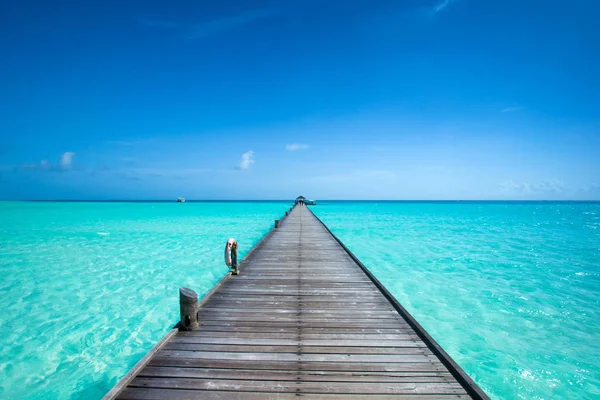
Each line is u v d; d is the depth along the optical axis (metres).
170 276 10.11
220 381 3.27
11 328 6.32
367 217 39.47
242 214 42.59
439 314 7.15
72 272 10.52
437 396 3.09
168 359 3.67
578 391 4.45
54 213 43.12
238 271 7.73
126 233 20.67
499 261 12.59
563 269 11.35
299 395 3.07
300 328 4.57
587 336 6.10
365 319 4.95
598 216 45.69
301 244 12.24
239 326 4.61
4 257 12.85
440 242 17.55
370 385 3.24
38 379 4.64
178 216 37.97
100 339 5.89
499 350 5.56
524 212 58.28
